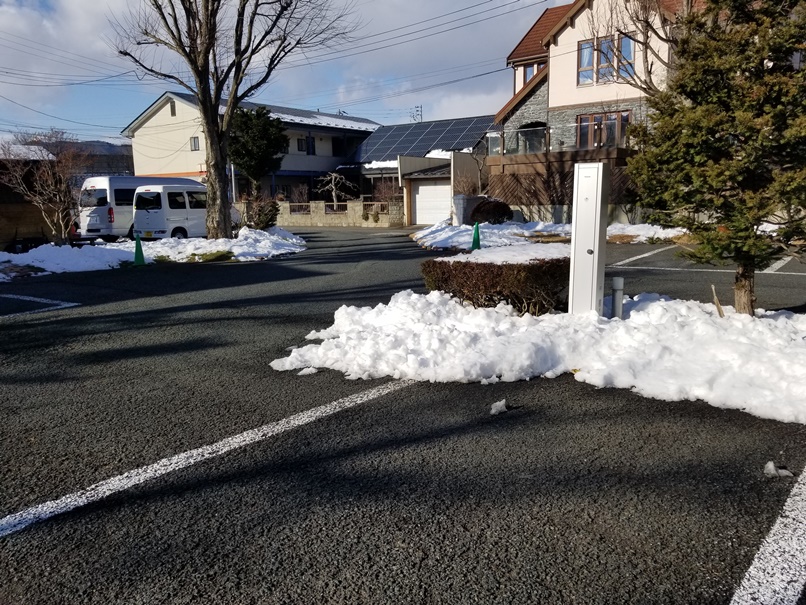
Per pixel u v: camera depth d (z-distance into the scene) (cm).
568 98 2234
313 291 966
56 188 1535
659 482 314
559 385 465
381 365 510
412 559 254
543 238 1755
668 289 898
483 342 532
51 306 873
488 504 296
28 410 452
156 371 547
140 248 1357
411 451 359
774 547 257
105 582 245
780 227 523
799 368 425
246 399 462
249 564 254
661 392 430
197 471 342
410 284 1012
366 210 2866
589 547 259
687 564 247
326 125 3675
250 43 1548
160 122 3512
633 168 562
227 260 1421
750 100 500
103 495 317
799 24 485
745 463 333
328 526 281
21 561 261
